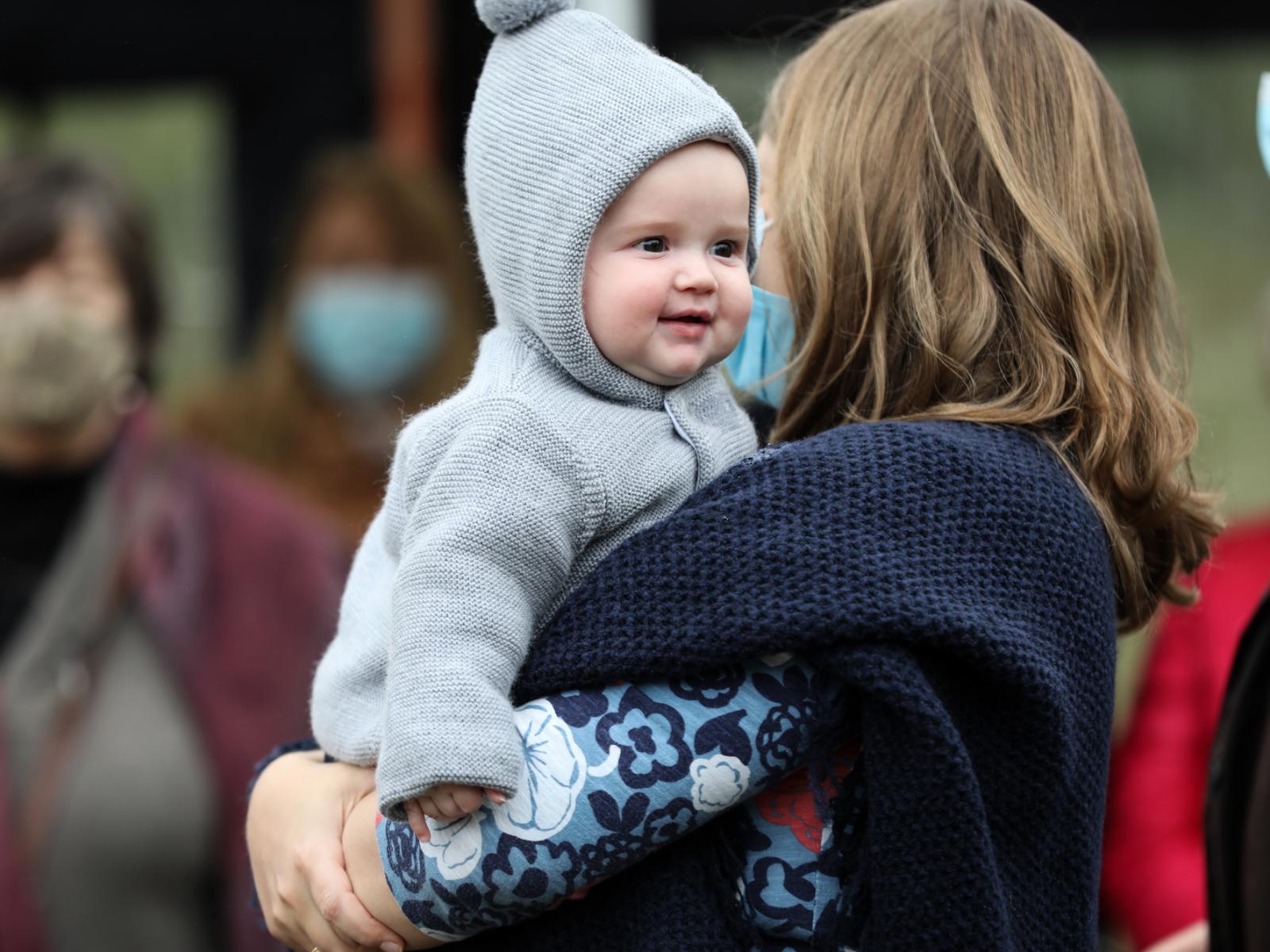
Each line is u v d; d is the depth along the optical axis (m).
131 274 12.75
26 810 11.16
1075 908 5.89
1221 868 7.55
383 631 6.28
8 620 11.90
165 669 11.58
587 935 5.83
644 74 6.11
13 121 17.86
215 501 12.07
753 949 5.84
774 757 5.70
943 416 6.24
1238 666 7.65
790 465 5.87
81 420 11.97
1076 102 6.72
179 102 18.05
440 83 17.80
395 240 15.61
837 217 6.57
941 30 6.77
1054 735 5.71
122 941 11.08
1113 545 6.43
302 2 17.86
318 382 15.66
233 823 11.30
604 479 5.93
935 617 5.54
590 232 5.97
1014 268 6.39
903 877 5.52
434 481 5.91
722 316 6.24
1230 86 16.47
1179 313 7.21
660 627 5.65
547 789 5.60
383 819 6.03
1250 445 16.72
